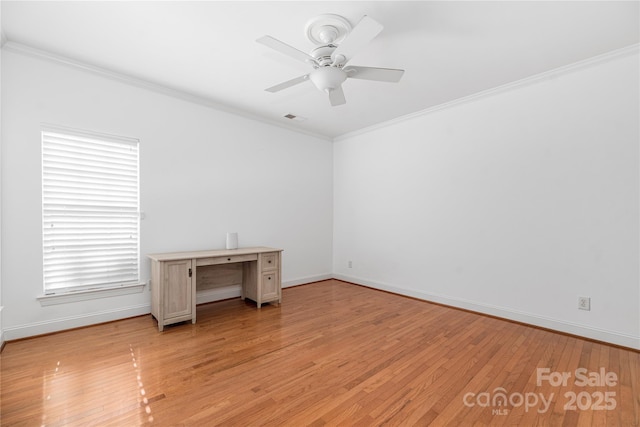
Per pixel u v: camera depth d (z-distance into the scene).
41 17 2.05
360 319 3.09
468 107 3.41
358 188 4.70
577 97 2.66
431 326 2.90
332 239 5.11
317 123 4.36
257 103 3.62
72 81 2.67
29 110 2.47
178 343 2.47
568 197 2.72
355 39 1.84
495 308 3.17
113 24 2.13
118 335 2.61
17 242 2.43
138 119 3.04
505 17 2.03
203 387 1.83
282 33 2.24
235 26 2.16
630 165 2.42
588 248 2.61
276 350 2.36
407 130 4.04
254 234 4.04
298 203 4.59
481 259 3.29
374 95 3.35
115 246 2.92
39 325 2.54
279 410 1.63
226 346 2.42
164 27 2.17
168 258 2.75
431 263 3.76
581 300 2.64
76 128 2.69
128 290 2.99
